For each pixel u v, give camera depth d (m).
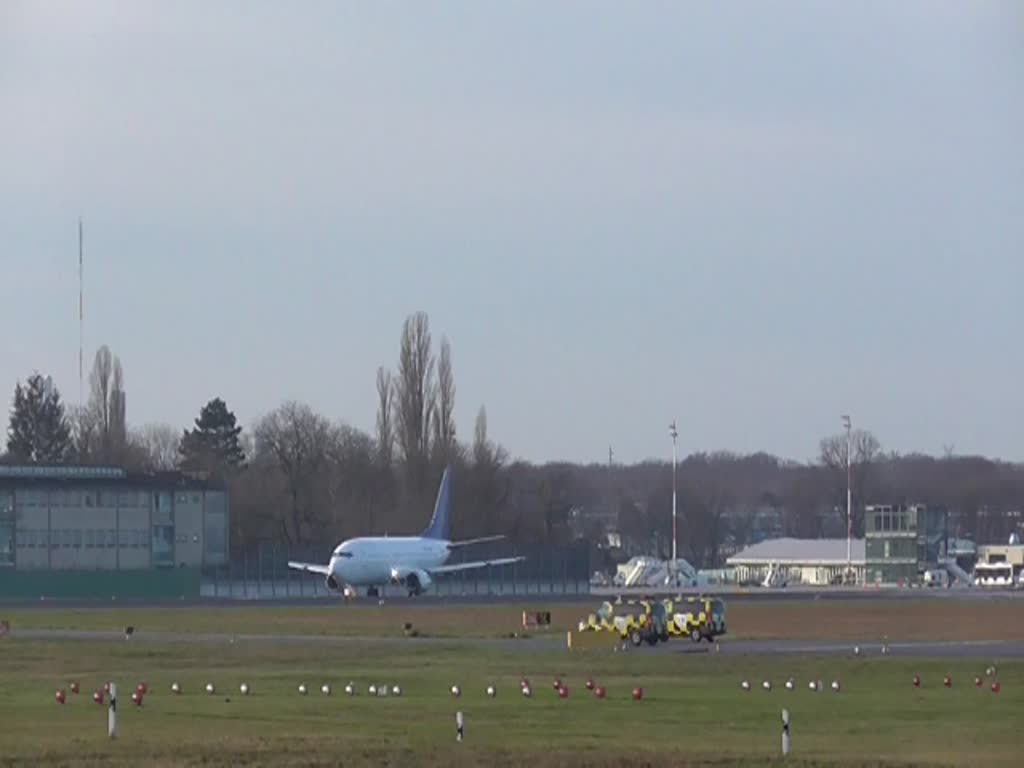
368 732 196.38
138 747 180.50
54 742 186.00
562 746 183.38
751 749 183.12
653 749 181.62
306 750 177.50
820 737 195.00
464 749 179.38
